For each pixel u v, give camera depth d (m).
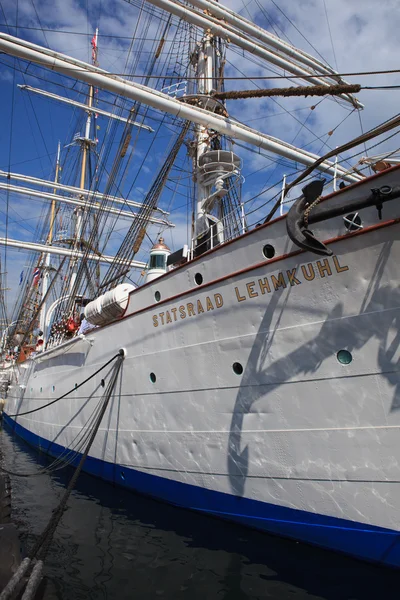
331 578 5.21
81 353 11.16
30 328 21.11
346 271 5.38
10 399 23.39
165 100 10.38
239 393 6.59
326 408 5.64
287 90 7.55
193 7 12.35
